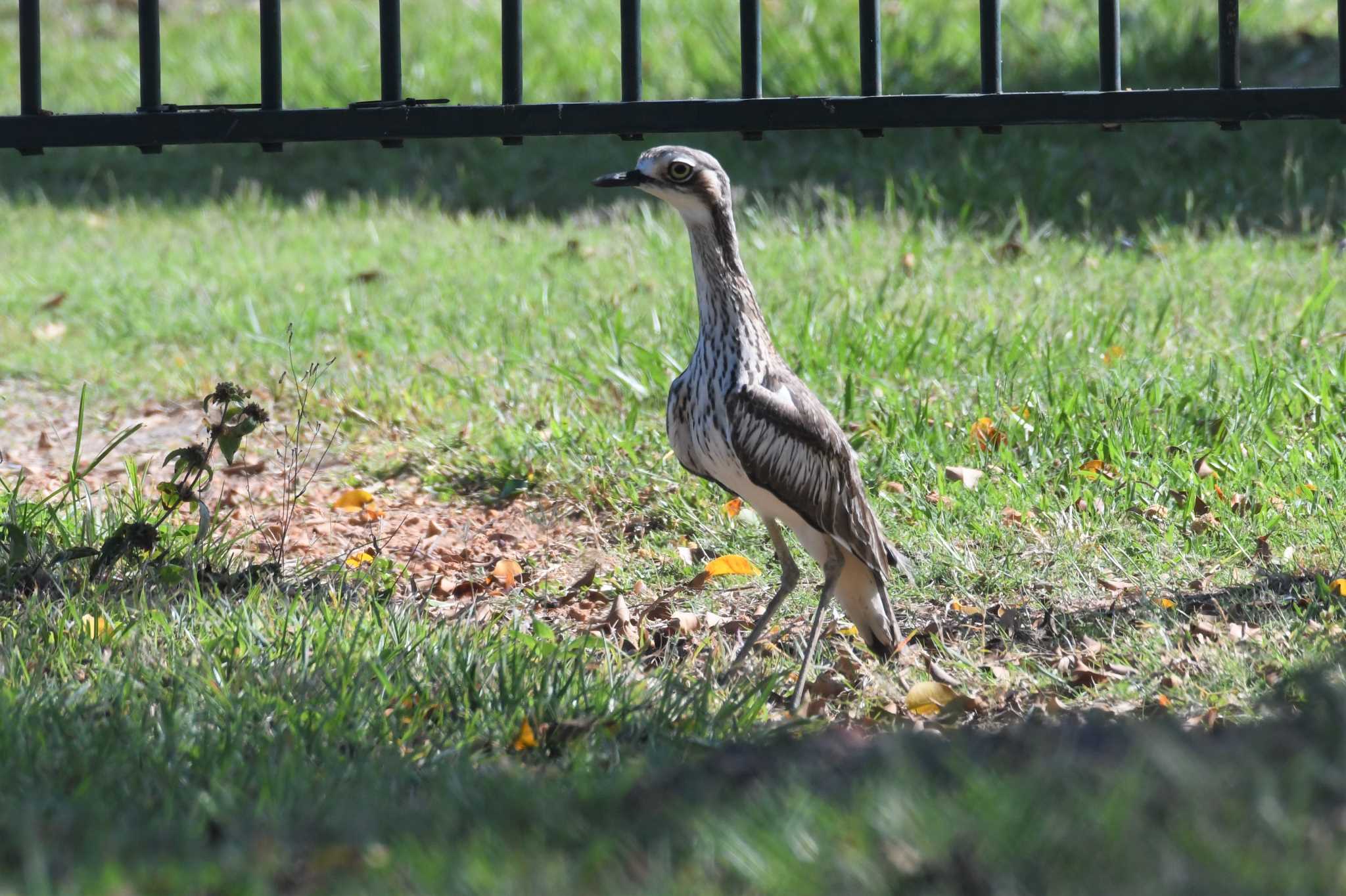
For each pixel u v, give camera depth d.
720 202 8.79
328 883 5.19
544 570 11.09
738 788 5.92
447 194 22.94
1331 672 7.25
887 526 11.28
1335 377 12.78
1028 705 8.39
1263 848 4.81
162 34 28.50
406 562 11.21
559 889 4.91
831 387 13.54
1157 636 9.02
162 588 9.63
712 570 10.57
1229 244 18.08
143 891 5.11
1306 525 10.50
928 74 23.33
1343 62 9.49
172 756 6.92
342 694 7.77
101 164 24.91
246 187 23.69
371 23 27.72
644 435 12.91
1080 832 4.96
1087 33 23.70
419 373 14.98
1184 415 12.57
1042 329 14.72
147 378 15.45
